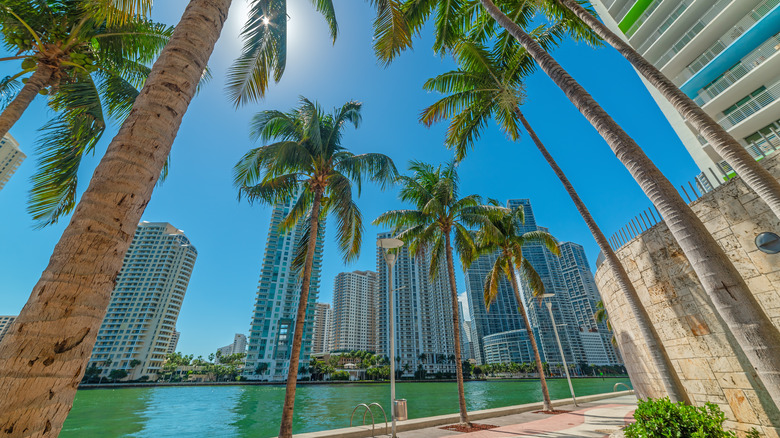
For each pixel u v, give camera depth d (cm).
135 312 11206
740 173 412
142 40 973
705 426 476
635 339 901
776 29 2083
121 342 10681
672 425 502
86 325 178
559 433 931
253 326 9856
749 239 531
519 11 1093
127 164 222
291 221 1349
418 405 3075
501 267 1934
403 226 1692
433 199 1451
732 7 2278
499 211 1538
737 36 2341
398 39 832
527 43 718
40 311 171
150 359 10806
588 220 913
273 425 2023
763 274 508
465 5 1076
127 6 437
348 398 4184
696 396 636
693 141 2450
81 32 838
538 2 1009
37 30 811
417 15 964
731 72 2331
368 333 18038
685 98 485
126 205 212
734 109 2309
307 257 1083
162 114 251
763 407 512
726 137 436
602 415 1212
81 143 932
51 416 156
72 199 961
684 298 670
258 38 696
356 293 18450
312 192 1332
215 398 4541
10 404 147
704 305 625
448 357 13762
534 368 13012
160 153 243
